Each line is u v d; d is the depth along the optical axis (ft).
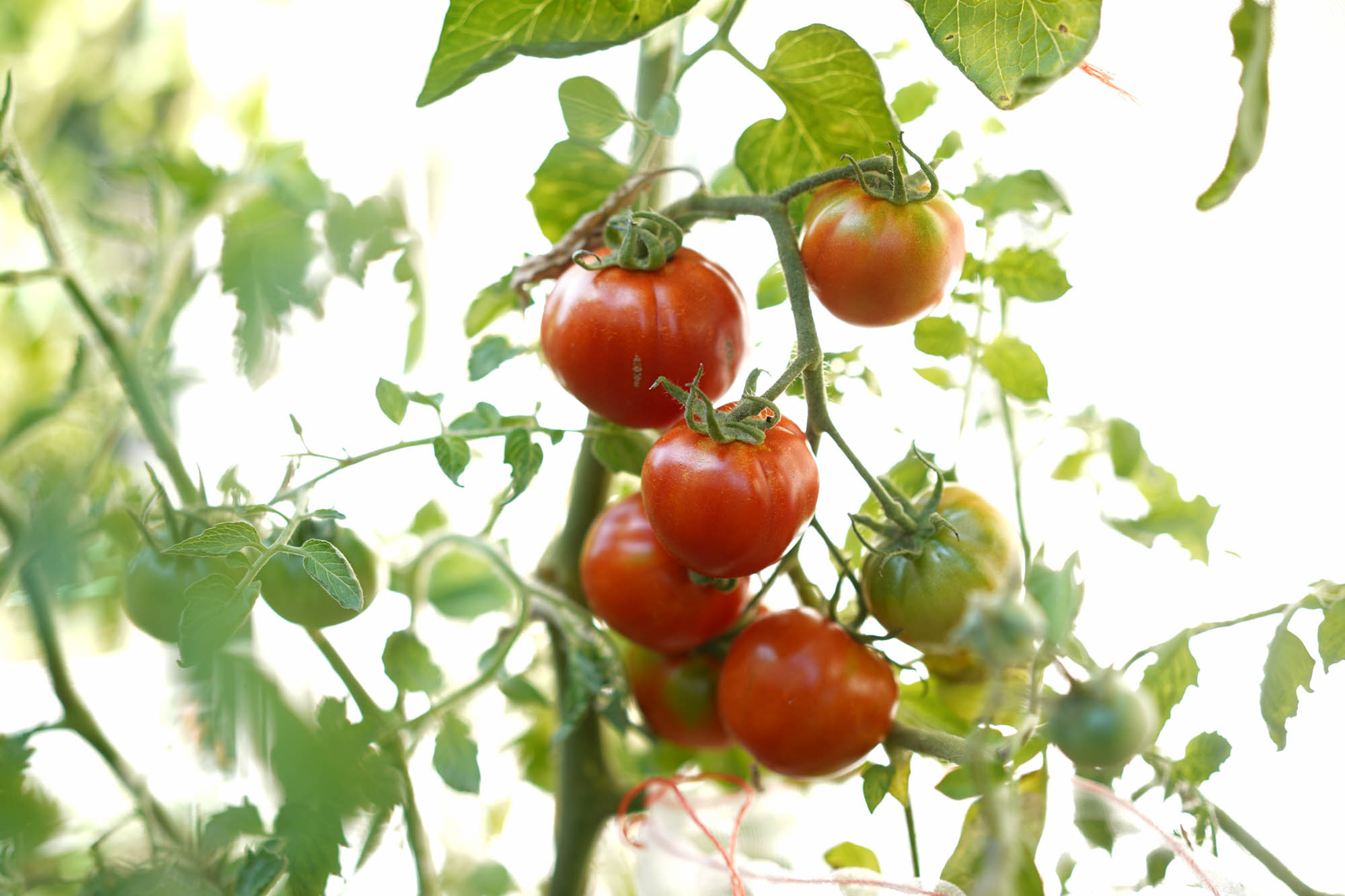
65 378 2.63
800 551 2.29
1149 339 2.72
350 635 2.52
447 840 2.76
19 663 2.53
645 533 2.26
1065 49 1.94
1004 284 2.39
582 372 2.10
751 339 2.17
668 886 2.46
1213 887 2.17
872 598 2.15
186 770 2.32
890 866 2.49
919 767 2.48
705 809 2.51
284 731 1.79
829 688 2.15
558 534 2.56
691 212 2.15
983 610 1.69
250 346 2.50
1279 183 2.61
